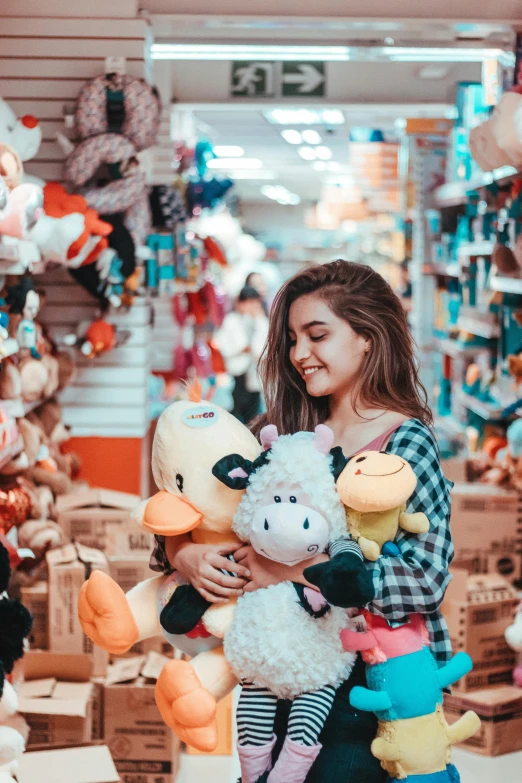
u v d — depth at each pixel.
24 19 4.34
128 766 2.99
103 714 3.00
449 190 6.20
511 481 4.10
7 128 3.42
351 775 1.73
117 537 3.54
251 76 6.27
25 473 3.69
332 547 1.64
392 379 1.93
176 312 7.24
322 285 1.92
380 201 8.38
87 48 4.35
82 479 4.50
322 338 1.90
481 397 5.38
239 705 1.74
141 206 4.31
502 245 4.40
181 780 3.10
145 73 4.37
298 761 1.64
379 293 1.94
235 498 1.78
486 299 5.41
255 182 13.72
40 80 4.37
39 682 3.03
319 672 1.65
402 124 7.82
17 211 2.89
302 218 17.75
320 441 1.71
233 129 8.47
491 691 3.48
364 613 1.70
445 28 4.52
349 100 6.28
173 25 4.52
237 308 8.16
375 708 1.67
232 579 1.72
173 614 1.77
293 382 2.08
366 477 1.62
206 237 7.11
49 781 2.42
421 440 1.80
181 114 7.51
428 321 7.38
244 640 1.66
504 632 3.54
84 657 3.02
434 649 1.78
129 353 4.55
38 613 3.17
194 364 7.34
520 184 4.22
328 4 4.39
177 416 1.83
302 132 8.71
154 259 4.56
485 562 3.86
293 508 1.63
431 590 1.66
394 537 1.73
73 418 4.57
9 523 3.19
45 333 4.12
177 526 1.76
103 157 4.04
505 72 5.12
